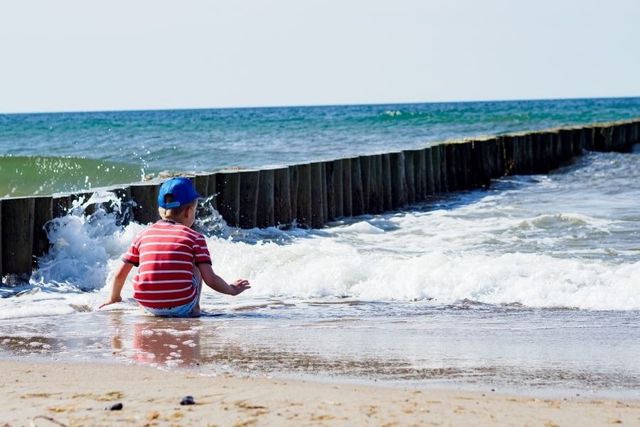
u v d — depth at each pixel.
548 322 6.76
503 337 6.14
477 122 56.03
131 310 7.27
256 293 8.27
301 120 70.44
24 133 56.38
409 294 8.05
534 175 23.39
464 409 4.16
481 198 18.20
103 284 8.77
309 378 4.89
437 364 5.29
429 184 19.14
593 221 12.80
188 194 7.24
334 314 7.15
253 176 12.82
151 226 7.22
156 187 10.91
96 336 6.15
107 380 4.77
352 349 5.71
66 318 6.92
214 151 31.73
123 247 9.72
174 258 6.95
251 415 3.98
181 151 31.94
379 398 4.36
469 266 8.51
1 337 6.12
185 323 6.70
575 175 22.73
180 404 4.18
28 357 5.45
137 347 5.77
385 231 12.94
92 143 41.47
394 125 54.41
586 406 4.30
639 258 9.65
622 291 7.72
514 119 59.62
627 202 15.65
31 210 8.98
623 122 33.44
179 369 5.10
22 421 3.89
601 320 6.83
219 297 8.06
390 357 5.46
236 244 9.90
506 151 23.14
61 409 4.09
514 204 16.28
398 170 17.38
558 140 26.00
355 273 8.49
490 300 7.77
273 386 4.62
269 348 5.74
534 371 5.11
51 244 9.20
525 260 8.84
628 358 5.48
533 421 3.97
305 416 3.97
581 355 5.57
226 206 12.47
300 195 13.89
